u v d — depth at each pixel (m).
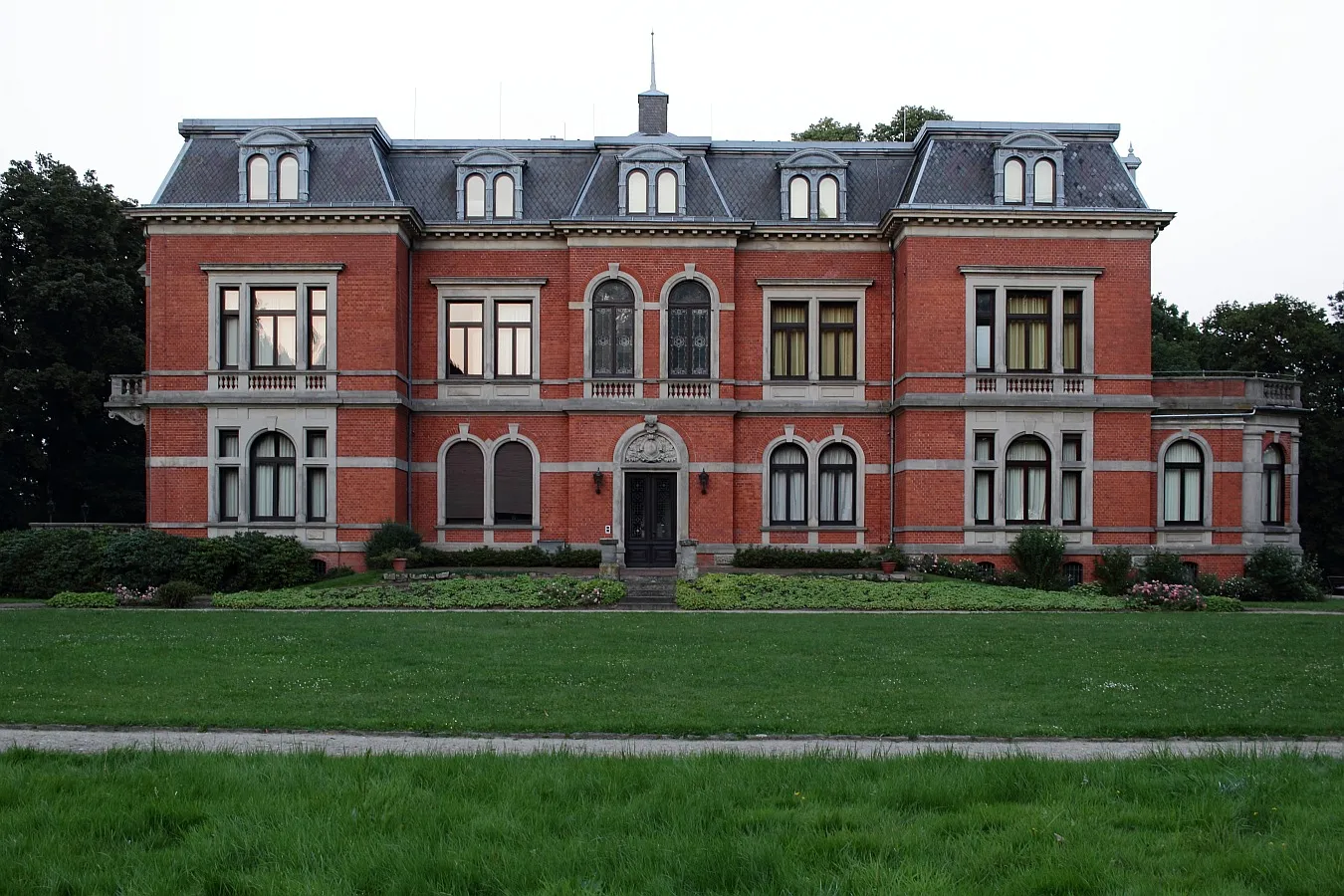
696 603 25.72
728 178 35.62
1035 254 33.19
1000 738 12.16
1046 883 7.52
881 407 34.53
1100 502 33.09
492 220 34.62
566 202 35.16
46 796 9.29
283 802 9.05
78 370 42.12
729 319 33.91
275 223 32.84
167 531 32.72
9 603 26.83
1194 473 33.91
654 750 11.34
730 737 12.13
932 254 33.06
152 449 32.84
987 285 33.09
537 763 10.25
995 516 32.91
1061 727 12.54
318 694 14.30
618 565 30.38
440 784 9.61
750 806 9.11
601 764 10.23
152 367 32.97
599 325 33.97
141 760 10.43
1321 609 27.77
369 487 32.66
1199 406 34.03
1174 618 24.17
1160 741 12.14
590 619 22.97
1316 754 10.89
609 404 33.56
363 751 11.23
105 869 7.86
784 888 7.50
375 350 32.84
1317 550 48.31
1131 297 33.31
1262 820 8.85
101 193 43.78
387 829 8.54
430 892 7.43
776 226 34.31
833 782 9.71
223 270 32.84
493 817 8.60
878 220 35.12
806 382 34.62
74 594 26.38
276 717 12.82
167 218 32.81
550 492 34.44
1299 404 34.81
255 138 33.25
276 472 33.06
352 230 32.91
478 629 21.03
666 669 16.41
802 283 34.50
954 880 7.64
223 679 15.38
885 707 13.66
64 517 45.66
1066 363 33.44
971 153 34.12
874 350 34.81
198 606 26.05
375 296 32.94
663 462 33.62
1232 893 7.34
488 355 34.59
